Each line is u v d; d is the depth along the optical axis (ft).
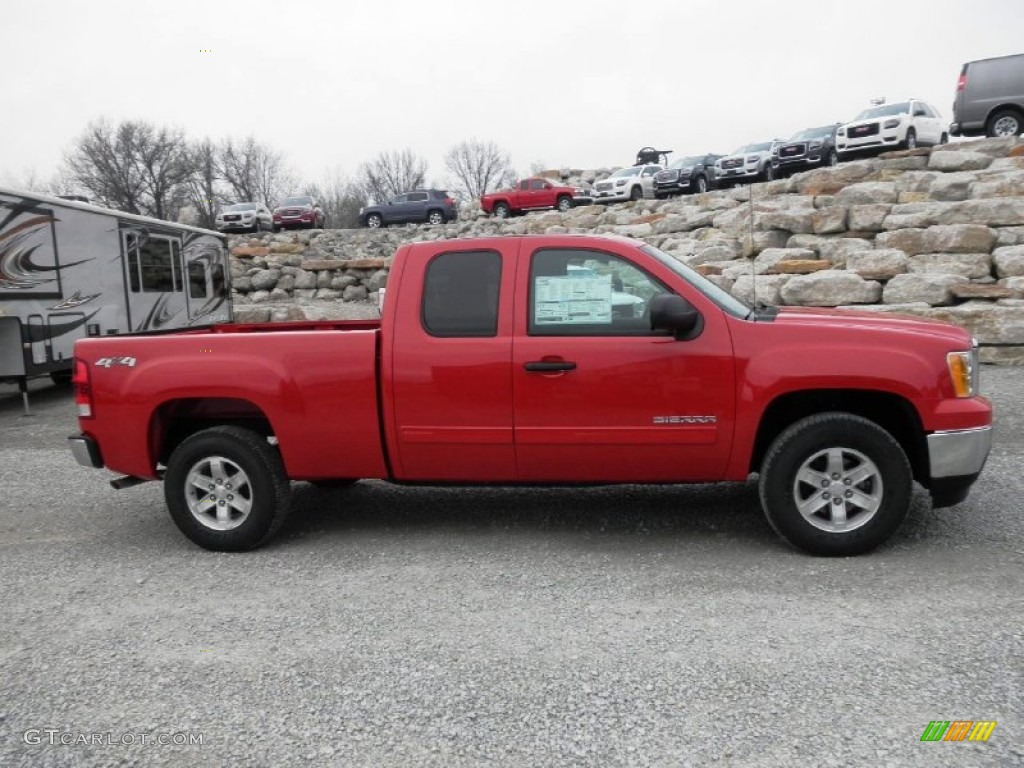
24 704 11.21
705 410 15.53
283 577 15.69
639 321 15.87
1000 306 36.14
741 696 10.69
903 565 14.93
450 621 13.32
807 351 15.16
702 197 75.41
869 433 14.99
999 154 54.70
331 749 9.91
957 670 11.12
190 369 17.07
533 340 15.98
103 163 215.72
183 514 17.30
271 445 17.49
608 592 14.25
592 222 85.15
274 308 67.41
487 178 273.13
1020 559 15.02
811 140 89.51
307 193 257.75
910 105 82.69
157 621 13.83
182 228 53.52
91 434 17.83
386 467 16.85
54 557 17.40
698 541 16.69
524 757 9.59
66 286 39.78
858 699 10.51
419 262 16.58
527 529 17.90
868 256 40.83
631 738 9.87
